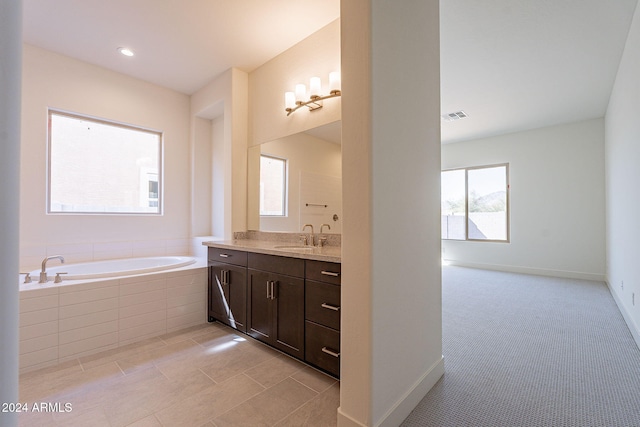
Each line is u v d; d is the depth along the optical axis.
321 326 1.88
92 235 3.13
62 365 2.04
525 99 3.98
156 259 3.35
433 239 1.81
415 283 1.61
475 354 2.20
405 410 1.49
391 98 1.40
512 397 1.66
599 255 4.68
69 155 3.06
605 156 4.52
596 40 2.70
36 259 2.78
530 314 3.09
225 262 2.71
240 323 2.53
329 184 2.54
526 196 5.32
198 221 3.85
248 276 2.45
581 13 2.35
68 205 3.05
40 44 2.79
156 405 1.61
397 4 1.47
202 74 3.39
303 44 2.77
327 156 2.54
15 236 0.58
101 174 3.27
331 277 1.83
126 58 3.05
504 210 5.60
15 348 0.58
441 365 1.89
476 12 2.34
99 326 2.25
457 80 3.45
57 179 2.98
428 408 1.56
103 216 3.21
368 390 1.27
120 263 3.16
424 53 1.71
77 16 2.41
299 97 2.66
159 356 2.18
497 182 5.68
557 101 4.04
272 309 2.22
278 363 2.08
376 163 1.29
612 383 1.79
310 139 2.69
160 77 3.45
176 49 2.90
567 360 2.09
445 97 3.91
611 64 3.10
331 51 2.54
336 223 2.50
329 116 2.56
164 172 3.67
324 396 1.70
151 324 2.53
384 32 1.36
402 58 1.50
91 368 2.00
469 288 4.19
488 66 3.14
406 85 1.53
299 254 1.99
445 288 4.19
